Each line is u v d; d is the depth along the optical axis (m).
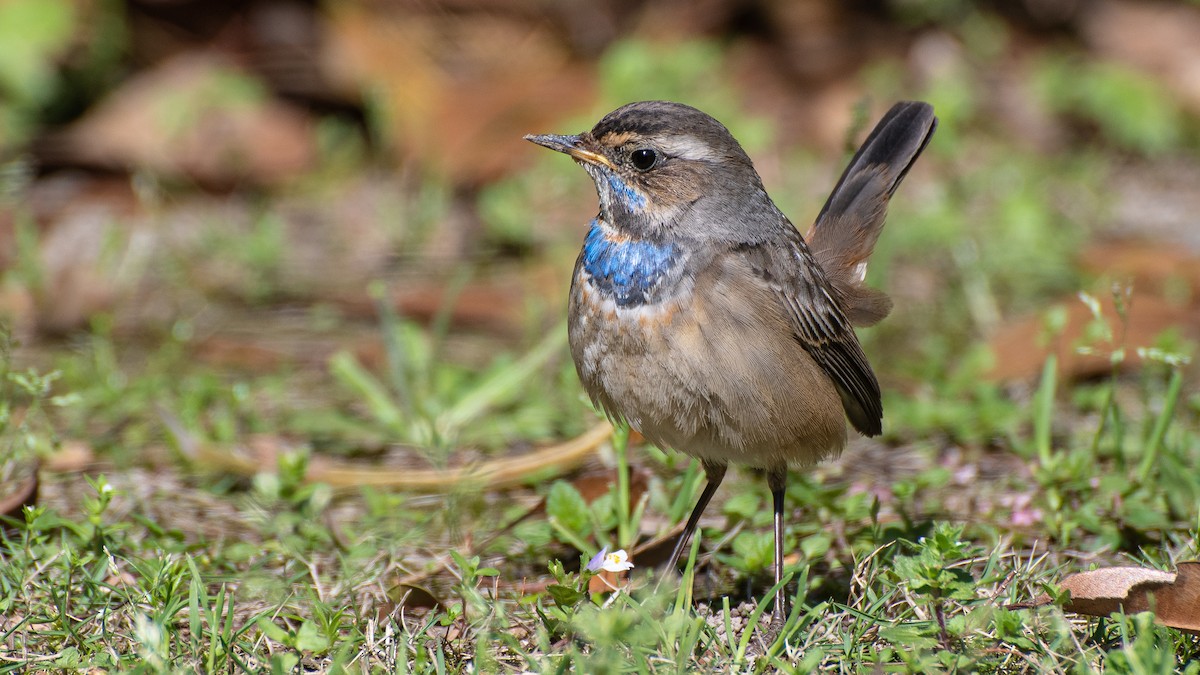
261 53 18.67
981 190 17.09
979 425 11.30
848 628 7.54
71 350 13.44
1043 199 16.91
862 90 18.72
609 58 18.33
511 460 10.48
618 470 9.30
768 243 8.50
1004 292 14.86
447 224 16.64
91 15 18.25
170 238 15.80
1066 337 12.46
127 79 18.36
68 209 16.55
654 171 8.38
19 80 17.55
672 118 8.44
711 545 9.23
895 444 11.34
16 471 10.08
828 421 8.60
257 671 7.00
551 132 17.48
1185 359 9.55
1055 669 6.84
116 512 9.78
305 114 18.47
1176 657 7.16
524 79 18.09
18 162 16.28
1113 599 7.21
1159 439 9.56
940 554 7.35
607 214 8.50
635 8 20.00
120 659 7.11
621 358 8.28
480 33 19.44
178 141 17.66
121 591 7.79
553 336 12.26
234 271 15.29
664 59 18.09
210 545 9.07
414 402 11.52
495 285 14.87
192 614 7.16
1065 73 19.62
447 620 7.58
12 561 8.14
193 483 10.52
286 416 11.98
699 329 8.11
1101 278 14.48
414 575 8.66
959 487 10.23
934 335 13.80
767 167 17.44
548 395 12.20
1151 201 17.55
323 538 9.23
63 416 11.59
